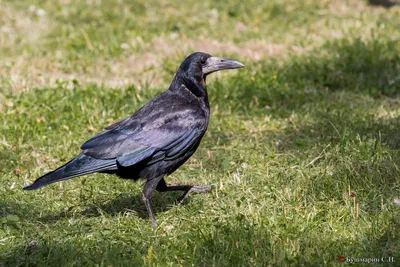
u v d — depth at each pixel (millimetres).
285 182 10609
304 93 14930
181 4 21438
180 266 8219
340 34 18938
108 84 15875
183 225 9367
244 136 13070
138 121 9648
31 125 13250
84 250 8664
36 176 11297
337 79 15688
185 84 10094
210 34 19156
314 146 12094
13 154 11992
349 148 11625
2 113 13672
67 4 21375
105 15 20484
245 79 15539
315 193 10141
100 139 9453
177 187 10398
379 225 8945
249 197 10219
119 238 9062
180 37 18953
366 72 16234
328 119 13203
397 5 21797
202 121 9953
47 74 16562
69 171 9062
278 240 8664
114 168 9344
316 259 8211
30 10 20688
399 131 12547
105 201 10453
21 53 17703
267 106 14617
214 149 12430
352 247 8477
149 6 21234
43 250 8656
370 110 13945
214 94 14797
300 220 9234
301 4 21422
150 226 9500
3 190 10742
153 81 16203
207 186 10523
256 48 18219
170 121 9695
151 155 9523
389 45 17406
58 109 14070
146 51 18016
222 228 8938
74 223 9578
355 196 9820
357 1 21922
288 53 17281
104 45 18297
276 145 12383
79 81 16109
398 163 10805
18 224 9453
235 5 21250
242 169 11328
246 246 8484
